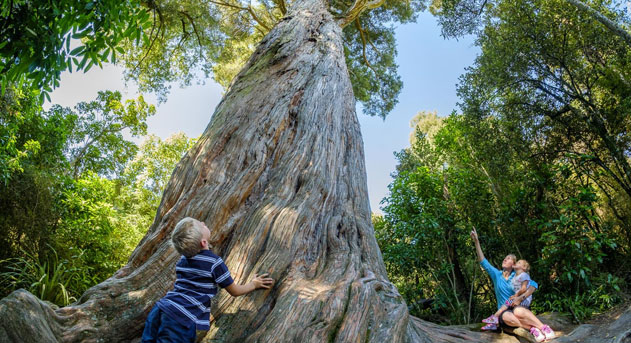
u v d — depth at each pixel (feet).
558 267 21.26
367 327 9.62
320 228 13.26
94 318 9.95
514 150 29.01
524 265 16.61
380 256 13.79
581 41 29.32
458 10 34.53
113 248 35.19
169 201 13.61
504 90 30.58
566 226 20.86
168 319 7.97
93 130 61.52
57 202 32.22
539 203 23.41
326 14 32.50
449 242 25.91
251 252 11.39
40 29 11.44
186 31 52.34
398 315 10.38
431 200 26.11
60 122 40.78
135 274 10.94
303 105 18.66
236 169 14.42
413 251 25.54
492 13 33.83
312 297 9.88
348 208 15.05
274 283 10.63
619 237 23.59
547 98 29.25
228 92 19.63
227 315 9.91
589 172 26.71
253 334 9.22
